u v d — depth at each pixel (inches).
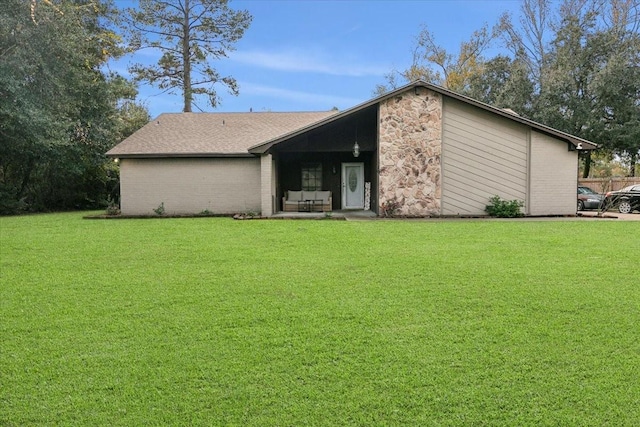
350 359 137.6
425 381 123.3
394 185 595.2
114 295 208.4
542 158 592.4
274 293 209.9
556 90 1030.4
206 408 111.7
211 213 677.3
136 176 690.2
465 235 396.2
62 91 708.7
